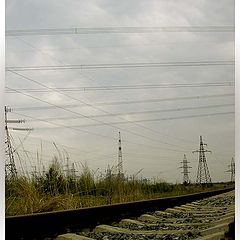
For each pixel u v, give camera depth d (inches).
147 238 154.6
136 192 280.8
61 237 146.2
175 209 268.7
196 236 151.8
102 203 255.9
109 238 156.4
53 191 221.8
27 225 148.0
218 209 259.8
